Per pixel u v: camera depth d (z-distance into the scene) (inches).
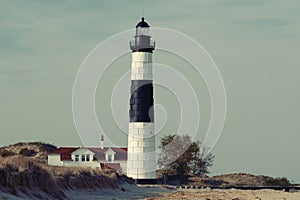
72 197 2952.8
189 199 3361.2
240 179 6087.6
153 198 3361.2
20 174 2420.0
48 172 2787.9
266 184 5905.5
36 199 2395.4
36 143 6382.9
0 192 2194.9
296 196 3846.0
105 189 3631.9
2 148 6353.3
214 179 5959.6
